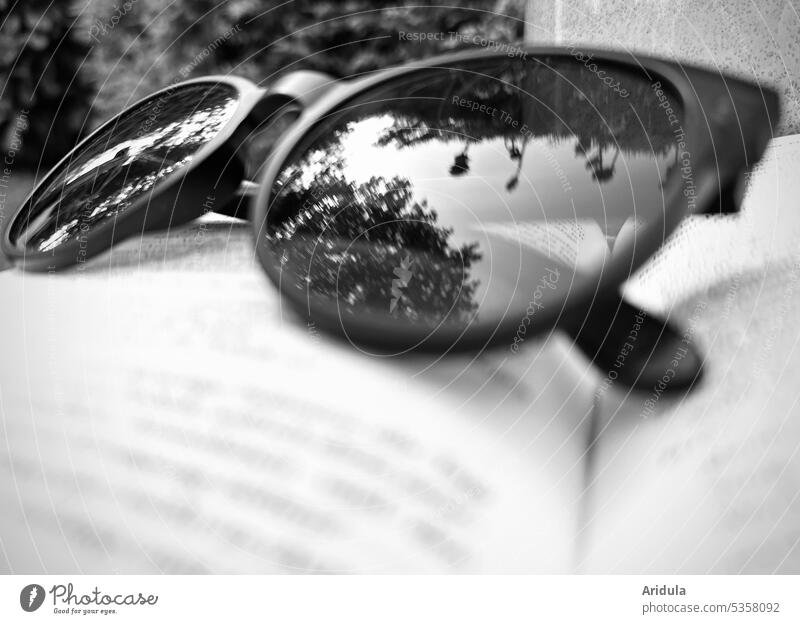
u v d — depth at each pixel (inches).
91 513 6.2
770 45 8.5
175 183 7.6
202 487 6.2
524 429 6.2
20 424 6.4
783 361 6.3
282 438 6.2
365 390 6.3
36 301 7.1
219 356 6.5
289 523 6.0
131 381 6.5
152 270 7.2
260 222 7.2
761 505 6.1
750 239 6.8
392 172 7.2
